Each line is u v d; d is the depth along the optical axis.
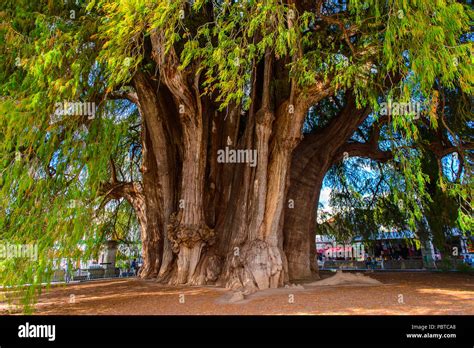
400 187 9.24
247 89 12.88
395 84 9.20
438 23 6.63
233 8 7.73
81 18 8.73
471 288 9.97
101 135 8.04
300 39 8.87
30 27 8.41
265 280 10.18
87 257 7.67
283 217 12.31
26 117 6.88
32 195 7.20
